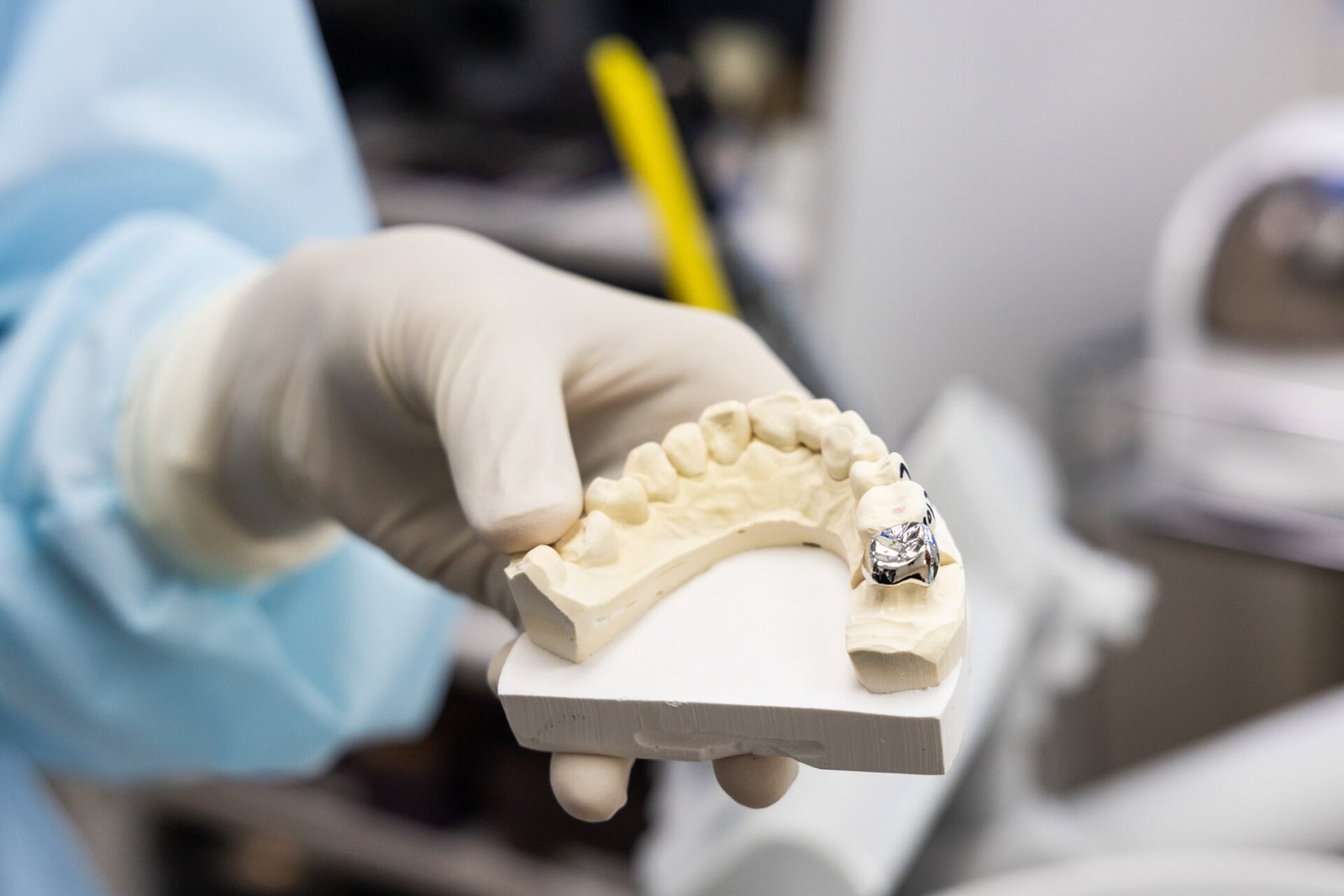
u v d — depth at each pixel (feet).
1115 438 3.22
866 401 3.70
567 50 4.15
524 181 4.00
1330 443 2.94
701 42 3.99
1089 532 3.30
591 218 3.80
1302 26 3.51
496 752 3.72
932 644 0.84
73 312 1.61
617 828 3.58
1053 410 3.34
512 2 4.20
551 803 3.65
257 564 1.59
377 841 3.85
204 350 1.48
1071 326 3.86
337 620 1.84
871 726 0.85
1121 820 1.95
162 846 4.19
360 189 2.23
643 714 0.90
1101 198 3.74
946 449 1.87
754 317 1.90
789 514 1.01
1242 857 1.85
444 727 3.73
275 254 2.01
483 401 1.09
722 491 1.02
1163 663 3.70
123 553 1.52
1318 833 1.94
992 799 1.88
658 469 1.01
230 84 1.92
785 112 3.95
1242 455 3.04
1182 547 3.51
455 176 4.06
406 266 1.29
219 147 1.88
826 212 3.59
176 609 1.57
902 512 0.89
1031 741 1.93
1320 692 3.60
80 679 1.57
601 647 0.95
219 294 1.59
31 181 1.71
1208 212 3.19
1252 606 3.57
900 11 3.42
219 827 4.09
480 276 1.25
